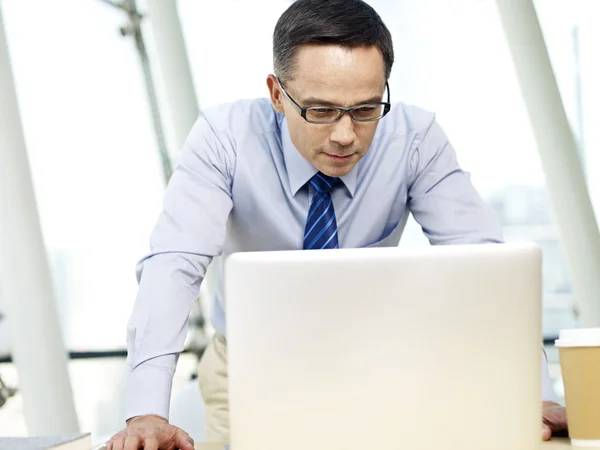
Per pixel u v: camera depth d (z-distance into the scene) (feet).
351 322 3.44
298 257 3.45
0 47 10.85
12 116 10.82
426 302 3.43
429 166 6.31
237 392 3.56
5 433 11.02
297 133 5.31
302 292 3.45
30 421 10.91
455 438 3.47
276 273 3.46
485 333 3.46
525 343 3.49
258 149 6.09
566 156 14.39
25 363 10.89
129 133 14.34
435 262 3.43
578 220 14.43
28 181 10.91
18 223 10.80
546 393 4.85
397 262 3.43
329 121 5.05
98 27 13.94
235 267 3.51
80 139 13.34
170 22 14.16
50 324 11.02
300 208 6.20
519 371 3.50
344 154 5.19
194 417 10.96
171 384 4.97
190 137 6.09
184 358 14.73
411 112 6.38
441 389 3.45
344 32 4.87
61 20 13.17
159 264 5.31
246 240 6.48
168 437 4.33
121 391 13.65
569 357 4.15
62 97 13.09
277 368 3.50
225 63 14.83
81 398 13.24
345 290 3.43
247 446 3.56
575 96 15.48
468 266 3.44
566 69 15.43
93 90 13.66
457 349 3.45
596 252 14.42
